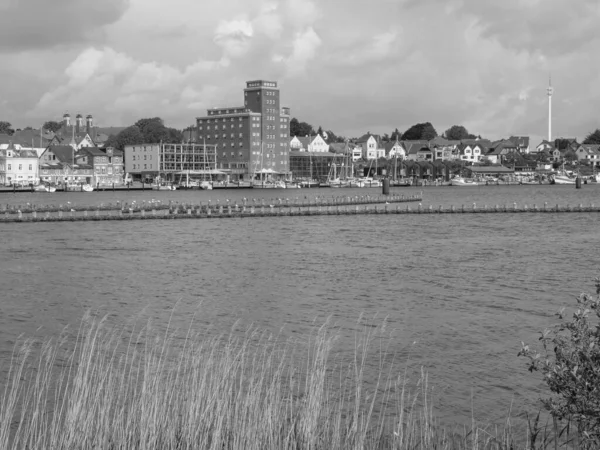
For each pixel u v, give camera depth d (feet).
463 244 285.64
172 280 193.36
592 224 379.35
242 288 180.34
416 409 90.33
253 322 140.05
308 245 282.97
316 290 177.06
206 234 329.31
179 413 73.31
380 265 222.69
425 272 206.80
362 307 155.22
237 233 334.85
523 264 223.30
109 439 68.03
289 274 204.23
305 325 137.39
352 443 72.59
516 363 110.42
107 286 183.21
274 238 311.47
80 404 69.87
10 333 129.70
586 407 54.80
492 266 219.00
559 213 460.96
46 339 124.77
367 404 90.89
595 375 54.13
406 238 310.86
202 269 215.10
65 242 291.17
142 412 69.21
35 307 154.92
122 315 147.13
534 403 93.09
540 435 78.64
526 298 164.45
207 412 68.44
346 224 388.16
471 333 130.11
